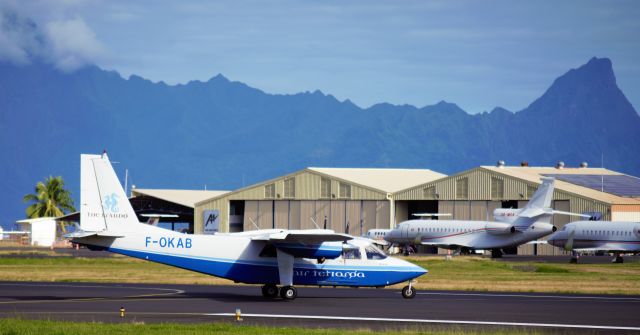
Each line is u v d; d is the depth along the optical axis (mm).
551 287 168125
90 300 132750
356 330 98812
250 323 105250
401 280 141625
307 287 167750
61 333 90688
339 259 140875
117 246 137125
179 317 110375
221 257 139000
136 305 125125
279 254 138625
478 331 100250
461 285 171875
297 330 96750
